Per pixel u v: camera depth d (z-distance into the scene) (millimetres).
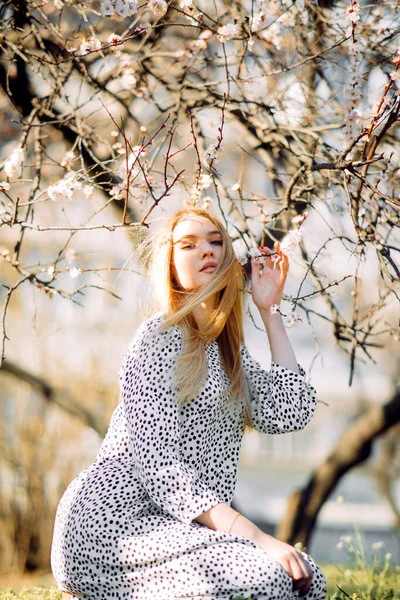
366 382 15703
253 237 3984
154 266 2939
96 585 2473
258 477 17578
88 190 3338
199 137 4383
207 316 2867
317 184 4031
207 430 2664
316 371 16078
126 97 4973
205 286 2803
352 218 3338
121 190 3385
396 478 13828
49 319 11164
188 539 2373
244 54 4082
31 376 9117
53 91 4273
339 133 4570
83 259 10719
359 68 3379
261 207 3771
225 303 2840
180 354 2652
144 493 2572
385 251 3471
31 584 9094
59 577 2600
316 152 4203
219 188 4281
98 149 5238
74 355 11117
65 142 5527
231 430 2768
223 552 2336
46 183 5926
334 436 16891
